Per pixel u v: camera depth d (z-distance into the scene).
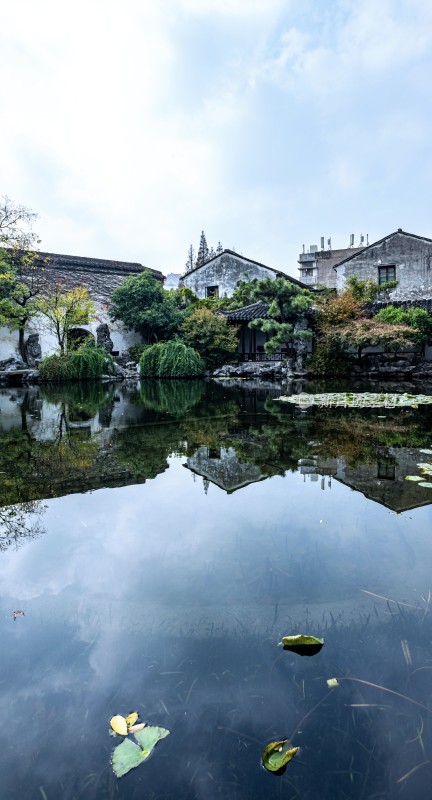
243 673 1.36
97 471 3.56
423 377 14.64
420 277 19.77
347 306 15.98
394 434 5.07
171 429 5.57
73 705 1.25
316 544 2.16
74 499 2.88
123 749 1.11
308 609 1.65
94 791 1.02
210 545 2.17
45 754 1.11
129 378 16.73
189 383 14.24
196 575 1.89
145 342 20.30
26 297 16.62
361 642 1.47
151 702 1.26
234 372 16.88
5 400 9.78
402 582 1.81
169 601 1.71
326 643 1.47
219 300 21.39
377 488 3.03
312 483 3.15
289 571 1.91
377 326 15.00
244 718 1.20
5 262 16.09
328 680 1.32
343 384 12.78
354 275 19.38
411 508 2.63
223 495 2.91
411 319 15.48
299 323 16.75
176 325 19.12
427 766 1.06
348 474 3.39
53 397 10.39
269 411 7.22
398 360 15.69
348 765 1.07
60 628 1.57
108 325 19.50
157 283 19.86
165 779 1.04
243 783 1.03
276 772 1.05
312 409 7.43
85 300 17.78
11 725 1.19
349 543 2.16
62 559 2.05
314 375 15.80
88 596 1.75
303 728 1.17
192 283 23.95
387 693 1.27
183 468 3.62
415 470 3.49
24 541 2.26
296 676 1.34
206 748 1.12
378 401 8.27
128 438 4.99
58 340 17.89
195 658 1.42
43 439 5.00
